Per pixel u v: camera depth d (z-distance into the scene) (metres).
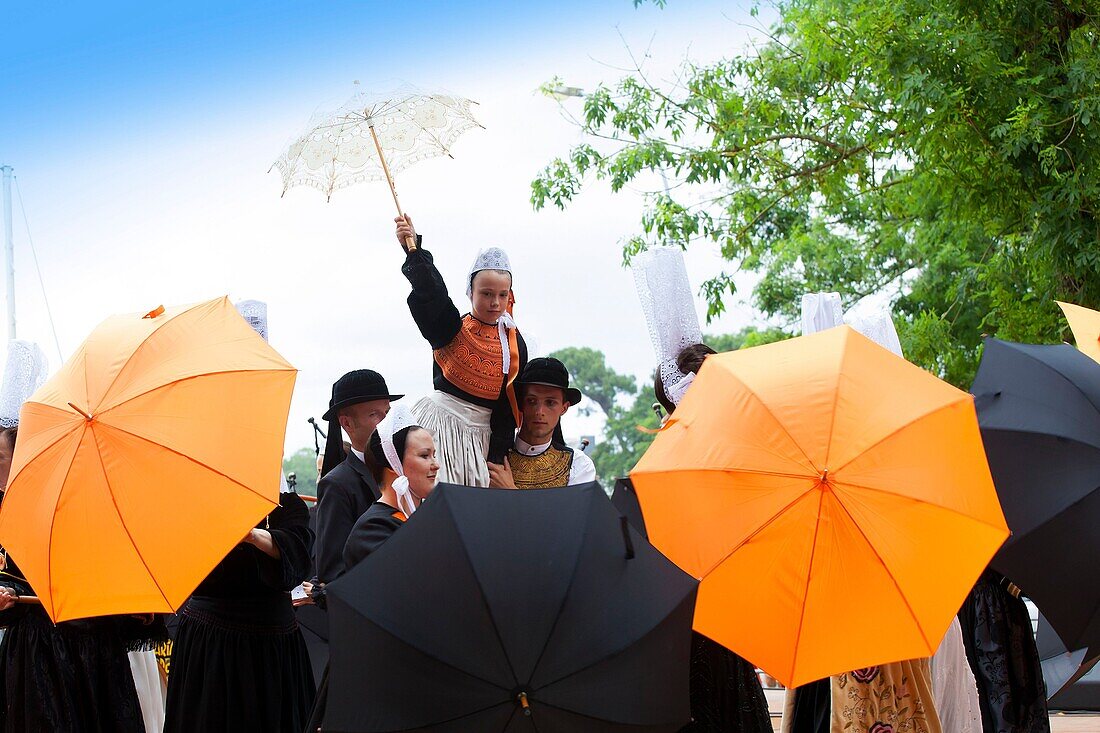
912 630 4.09
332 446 6.12
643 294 5.96
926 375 4.45
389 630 3.82
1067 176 10.73
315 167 5.88
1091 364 4.97
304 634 6.43
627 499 5.07
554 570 3.88
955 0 11.38
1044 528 4.62
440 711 3.75
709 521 4.28
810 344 4.55
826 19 14.09
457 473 5.70
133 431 4.59
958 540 4.12
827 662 4.13
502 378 5.80
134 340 4.88
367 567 3.96
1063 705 7.86
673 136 15.66
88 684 5.62
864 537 4.07
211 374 4.78
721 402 4.45
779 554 4.13
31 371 6.58
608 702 3.78
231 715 5.33
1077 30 11.05
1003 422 4.86
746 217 15.84
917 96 11.27
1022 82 10.84
